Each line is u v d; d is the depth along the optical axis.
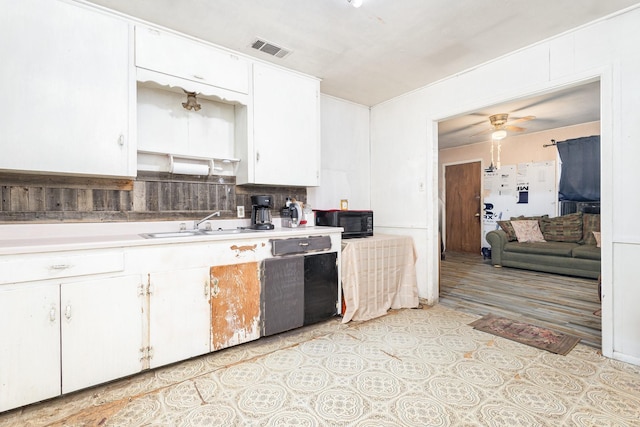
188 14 1.95
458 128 4.89
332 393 1.64
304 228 2.70
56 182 1.96
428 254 3.15
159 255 1.82
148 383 1.74
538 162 5.35
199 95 2.39
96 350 1.63
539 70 2.30
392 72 2.81
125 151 1.96
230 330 2.08
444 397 1.60
